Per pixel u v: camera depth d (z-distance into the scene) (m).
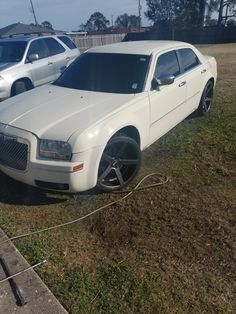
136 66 5.06
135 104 4.55
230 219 3.85
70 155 3.79
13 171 4.15
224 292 2.96
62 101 4.62
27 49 9.45
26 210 4.19
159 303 2.87
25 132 3.97
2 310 2.83
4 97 8.66
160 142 5.97
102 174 4.21
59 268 3.26
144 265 3.26
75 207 4.22
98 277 3.14
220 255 3.35
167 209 4.08
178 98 5.59
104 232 3.74
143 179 4.76
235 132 6.18
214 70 7.16
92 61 5.43
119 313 2.79
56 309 2.83
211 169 4.97
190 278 3.10
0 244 3.58
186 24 48.22
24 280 3.12
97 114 4.18
